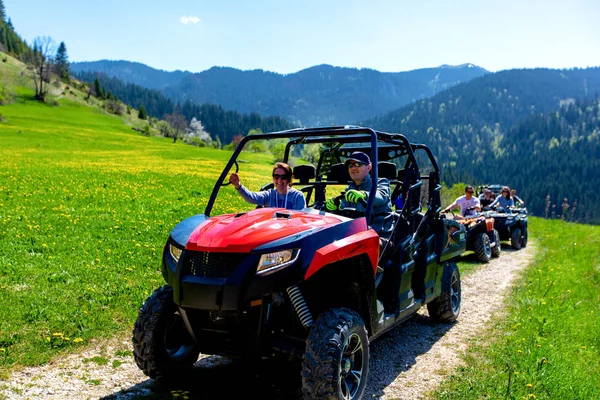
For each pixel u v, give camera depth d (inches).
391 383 200.4
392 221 220.5
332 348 151.0
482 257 519.2
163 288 183.6
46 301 264.7
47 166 1332.4
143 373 198.4
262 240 156.5
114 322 248.2
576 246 647.8
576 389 196.1
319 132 200.7
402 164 270.7
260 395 180.7
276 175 211.9
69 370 197.3
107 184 973.8
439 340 256.1
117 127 5270.7
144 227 520.1
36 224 482.6
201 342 172.1
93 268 336.5
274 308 166.6
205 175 1407.5
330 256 159.5
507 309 320.5
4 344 212.2
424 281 250.2
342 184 244.8
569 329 280.1
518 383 197.3
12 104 5477.4
